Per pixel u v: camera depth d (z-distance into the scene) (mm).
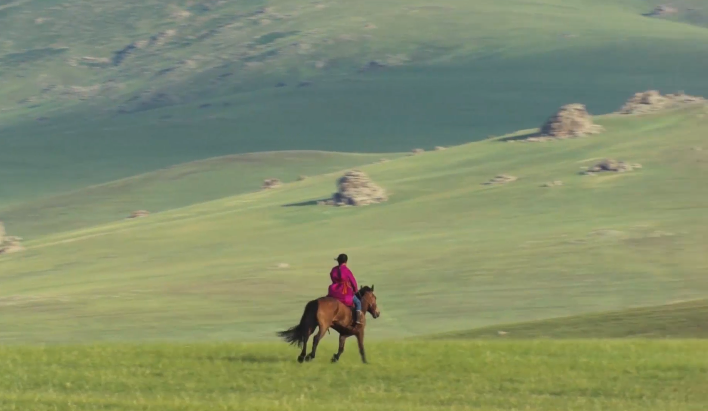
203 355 30344
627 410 23125
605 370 27875
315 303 27562
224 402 23016
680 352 31500
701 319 63719
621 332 63875
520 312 141375
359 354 30703
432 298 152500
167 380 26109
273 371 27391
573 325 70375
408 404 23297
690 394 24922
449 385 25797
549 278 159500
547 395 24703
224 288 167000
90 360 29094
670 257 166625
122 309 155375
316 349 30156
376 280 166875
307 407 22516
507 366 28344
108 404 22578
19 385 25156
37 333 140750
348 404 23109
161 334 136875
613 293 148875
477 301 149000
